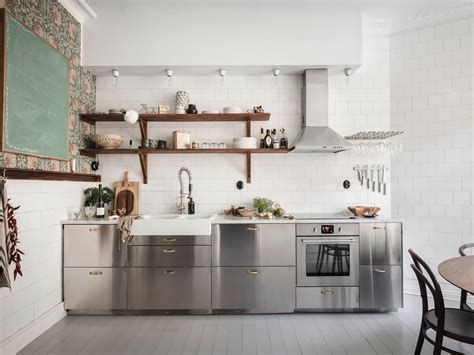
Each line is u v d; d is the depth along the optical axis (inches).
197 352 94.3
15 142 93.2
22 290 97.5
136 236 119.1
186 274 119.6
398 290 120.0
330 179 148.0
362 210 136.6
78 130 132.6
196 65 135.9
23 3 98.1
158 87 147.7
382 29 145.4
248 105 147.9
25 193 98.8
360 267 120.2
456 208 134.9
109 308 119.3
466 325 74.2
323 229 120.3
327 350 95.3
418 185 141.6
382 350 95.2
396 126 145.9
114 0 127.8
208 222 117.0
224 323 113.7
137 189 145.6
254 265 120.1
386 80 147.7
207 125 148.6
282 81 147.9
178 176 145.7
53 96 113.3
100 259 119.5
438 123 138.5
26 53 98.4
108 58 135.6
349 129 147.6
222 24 136.1
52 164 113.7
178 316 119.8
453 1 126.1
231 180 148.0
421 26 140.9
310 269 121.0
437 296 72.3
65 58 121.6
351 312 122.6
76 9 129.0
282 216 130.9
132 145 148.0
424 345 97.7
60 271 118.3
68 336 103.9
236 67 138.6
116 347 97.1
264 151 137.3
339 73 145.2
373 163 147.7
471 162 132.6
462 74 134.8
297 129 147.6
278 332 106.7
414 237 142.1
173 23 136.2
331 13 135.3
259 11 135.7
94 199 133.1
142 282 119.4
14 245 82.8
